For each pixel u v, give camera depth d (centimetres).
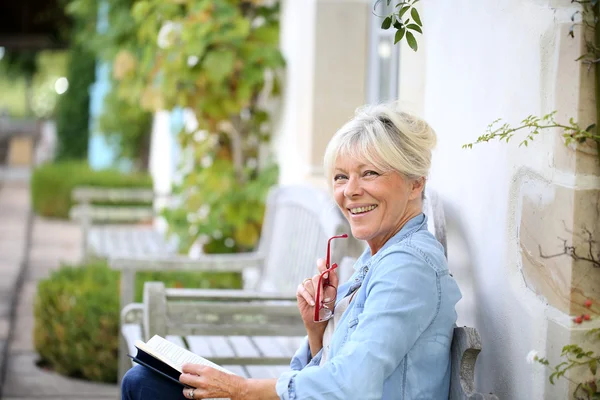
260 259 536
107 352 576
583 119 233
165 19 666
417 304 243
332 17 540
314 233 461
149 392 273
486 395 243
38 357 652
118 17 928
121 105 1512
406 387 245
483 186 286
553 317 243
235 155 684
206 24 620
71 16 1830
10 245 1230
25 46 2078
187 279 625
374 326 240
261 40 661
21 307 830
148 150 1672
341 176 267
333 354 258
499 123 274
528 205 256
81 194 882
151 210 912
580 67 231
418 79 349
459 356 248
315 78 543
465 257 299
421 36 346
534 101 253
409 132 258
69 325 587
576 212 234
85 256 865
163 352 276
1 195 1903
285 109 634
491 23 282
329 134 546
